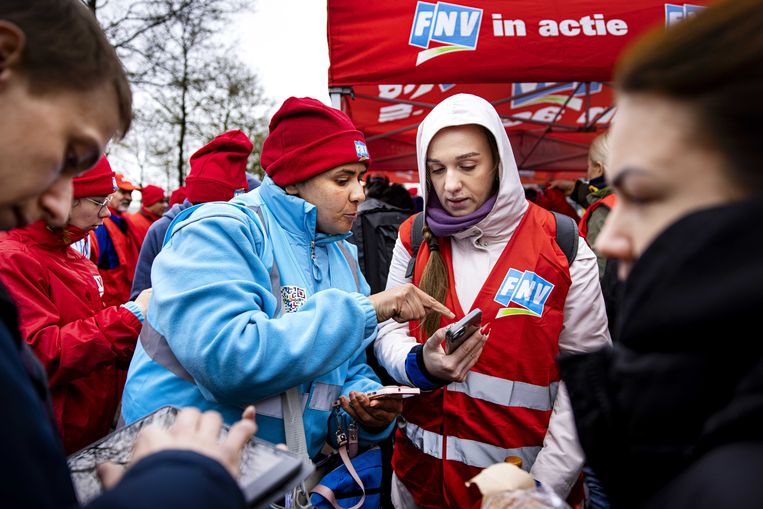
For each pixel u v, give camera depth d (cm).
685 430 46
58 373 168
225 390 111
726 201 43
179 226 126
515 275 152
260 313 115
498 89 427
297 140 139
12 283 170
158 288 118
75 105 58
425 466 159
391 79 275
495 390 149
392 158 585
